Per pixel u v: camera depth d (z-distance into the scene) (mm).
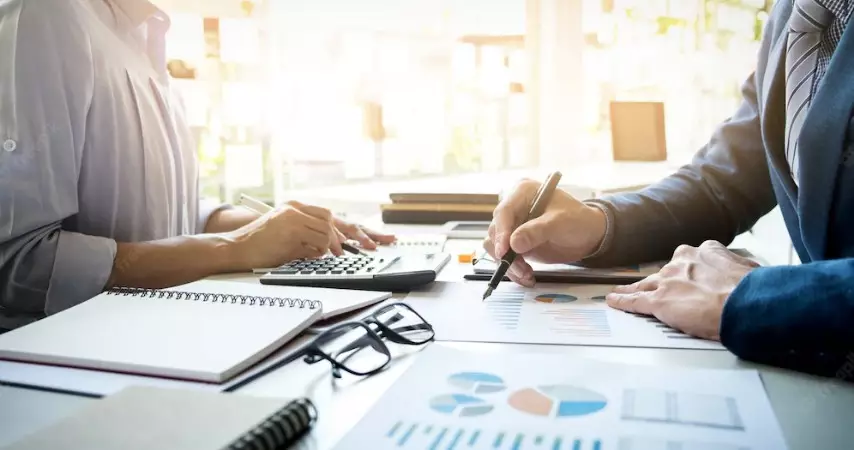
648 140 1889
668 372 475
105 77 1069
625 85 1941
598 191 1608
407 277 770
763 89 826
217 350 506
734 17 1894
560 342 571
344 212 1855
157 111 1216
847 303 467
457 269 914
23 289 911
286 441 380
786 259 1467
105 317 591
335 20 1879
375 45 1896
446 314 668
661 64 1925
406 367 513
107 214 1080
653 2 1901
